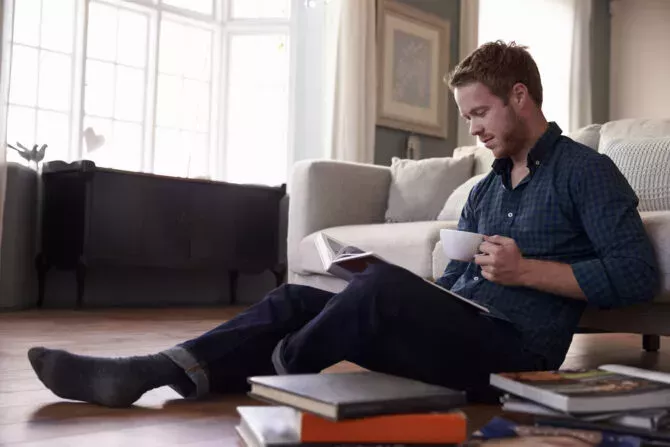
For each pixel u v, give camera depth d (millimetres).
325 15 4641
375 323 1204
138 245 3859
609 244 1286
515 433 1024
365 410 905
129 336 2596
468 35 5367
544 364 1325
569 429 1021
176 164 4684
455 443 930
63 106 4203
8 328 2799
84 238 3668
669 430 979
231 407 1336
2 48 3480
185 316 3562
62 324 2988
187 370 1314
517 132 1383
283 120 4875
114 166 4398
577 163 1345
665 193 1991
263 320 1341
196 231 4086
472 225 1562
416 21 5039
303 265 2969
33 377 1672
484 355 1270
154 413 1286
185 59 4727
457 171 3201
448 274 1584
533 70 1385
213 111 4848
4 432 1146
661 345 2908
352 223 3172
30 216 3922
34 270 3971
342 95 4477
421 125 5059
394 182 3277
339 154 4465
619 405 1005
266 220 4402
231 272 4555
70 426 1188
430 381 1282
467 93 1396
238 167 4898
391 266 1199
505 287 1394
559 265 1297
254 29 4855
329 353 1217
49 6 4148
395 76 4895
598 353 2541
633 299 1275
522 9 5840
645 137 2289
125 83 4449
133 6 4457
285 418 1014
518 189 1429
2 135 3486
